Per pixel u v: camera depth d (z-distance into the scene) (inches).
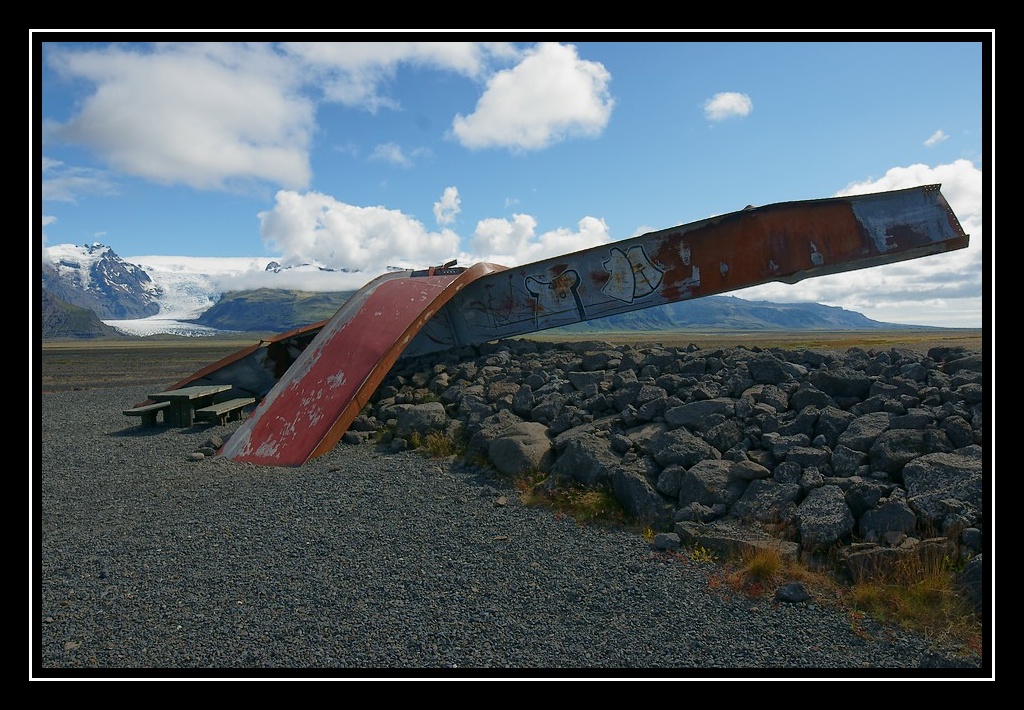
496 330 509.0
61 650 165.5
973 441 227.5
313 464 337.1
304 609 186.2
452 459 320.5
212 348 4197.8
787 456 244.8
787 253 424.2
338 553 224.2
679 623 174.2
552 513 251.4
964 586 174.2
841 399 287.3
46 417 552.7
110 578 209.5
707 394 306.8
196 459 368.5
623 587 194.1
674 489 245.6
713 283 445.1
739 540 208.1
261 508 273.1
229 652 163.9
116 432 470.9
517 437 303.9
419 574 206.5
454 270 553.6
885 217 406.6
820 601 181.3
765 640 165.3
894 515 201.3
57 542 242.2
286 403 402.9
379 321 435.2
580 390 356.2
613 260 474.6
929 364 317.1
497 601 188.5
